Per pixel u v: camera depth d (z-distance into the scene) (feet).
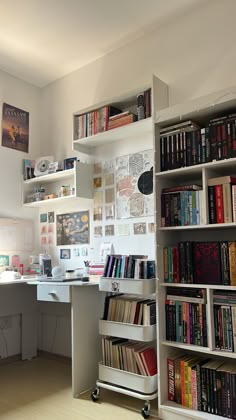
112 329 7.14
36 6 7.67
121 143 8.92
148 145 8.36
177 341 6.45
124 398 7.20
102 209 9.14
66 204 10.07
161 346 6.55
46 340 10.24
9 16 7.97
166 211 6.82
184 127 6.73
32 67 10.13
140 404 6.91
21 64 9.98
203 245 6.26
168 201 6.82
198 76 7.67
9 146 10.26
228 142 6.09
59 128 10.61
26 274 10.12
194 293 6.31
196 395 6.15
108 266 7.39
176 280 6.56
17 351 9.91
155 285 6.77
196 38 7.80
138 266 6.88
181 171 6.61
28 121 10.87
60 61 9.83
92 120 8.89
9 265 9.87
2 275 8.96
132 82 8.87
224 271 5.96
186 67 7.88
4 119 10.20
